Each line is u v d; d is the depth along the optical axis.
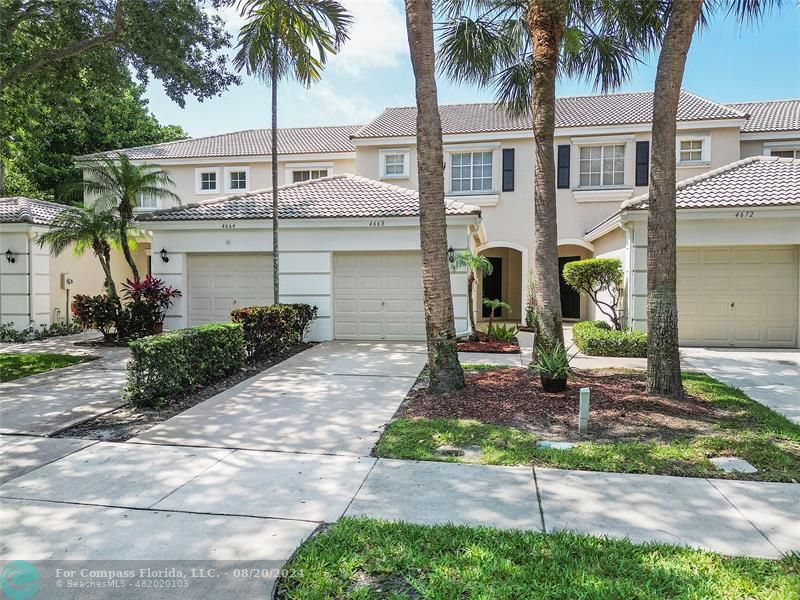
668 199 6.93
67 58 11.04
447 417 6.22
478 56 9.50
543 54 8.38
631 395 7.02
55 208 15.88
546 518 3.71
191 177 20.28
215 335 8.23
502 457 4.93
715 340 12.25
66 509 3.85
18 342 13.17
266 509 3.85
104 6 10.55
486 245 17.84
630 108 18.31
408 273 12.98
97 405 6.91
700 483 4.35
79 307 12.84
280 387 7.93
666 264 7.00
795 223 11.35
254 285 13.38
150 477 4.48
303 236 13.04
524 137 17.42
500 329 13.33
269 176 20.11
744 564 3.08
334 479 4.43
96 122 24.33
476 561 3.11
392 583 2.93
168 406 6.86
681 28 6.74
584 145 17.27
